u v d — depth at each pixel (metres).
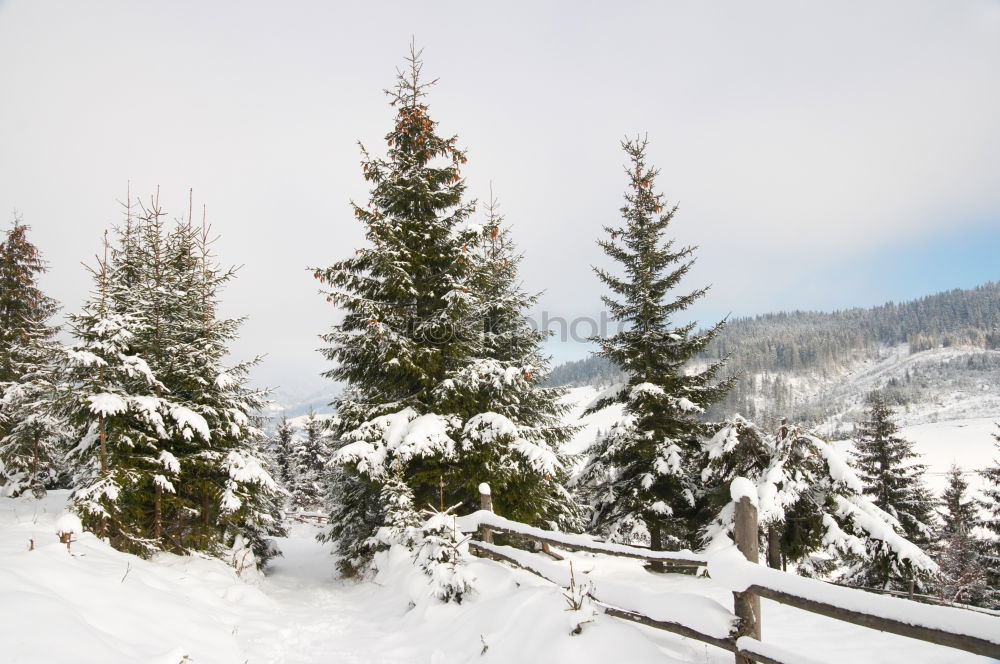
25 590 4.33
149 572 7.20
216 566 9.73
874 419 20.86
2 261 18.08
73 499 8.63
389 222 11.06
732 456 12.06
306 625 7.18
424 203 12.02
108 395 8.97
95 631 4.29
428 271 11.62
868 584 14.11
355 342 10.90
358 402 11.63
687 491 13.58
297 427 36.50
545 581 6.23
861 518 10.59
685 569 10.20
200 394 11.01
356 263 11.24
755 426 11.91
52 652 3.59
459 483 10.99
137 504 9.84
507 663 4.63
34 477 15.77
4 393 15.41
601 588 5.22
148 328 10.99
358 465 9.75
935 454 95.94
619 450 14.15
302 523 30.77
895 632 2.87
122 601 5.40
